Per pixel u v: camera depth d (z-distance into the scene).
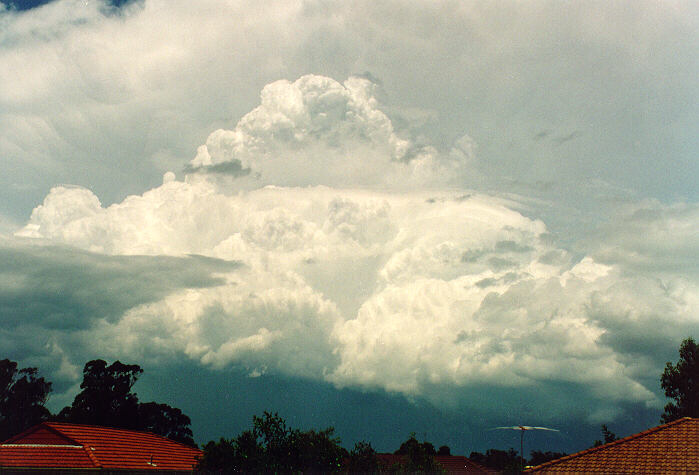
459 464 56.91
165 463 34.06
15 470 26.44
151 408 61.66
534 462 65.00
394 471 27.39
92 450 30.19
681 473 21.20
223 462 24.92
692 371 47.09
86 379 59.94
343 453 25.98
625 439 24.17
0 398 56.12
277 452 25.34
